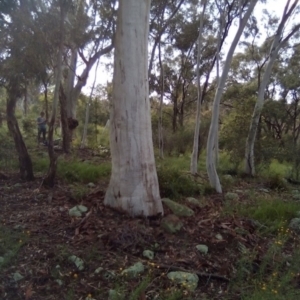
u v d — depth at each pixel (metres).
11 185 8.34
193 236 5.67
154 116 23.38
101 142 22.41
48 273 4.39
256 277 4.61
